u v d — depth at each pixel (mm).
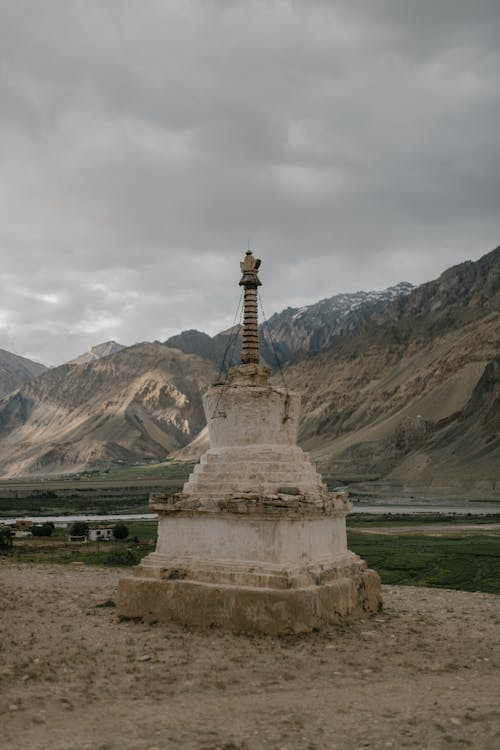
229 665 16422
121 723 12477
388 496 180500
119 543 67250
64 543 67188
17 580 30172
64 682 14820
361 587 22766
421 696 14336
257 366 23234
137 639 18719
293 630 19125
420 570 48750
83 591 27109
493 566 48562
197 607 20188
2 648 17578
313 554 21594
